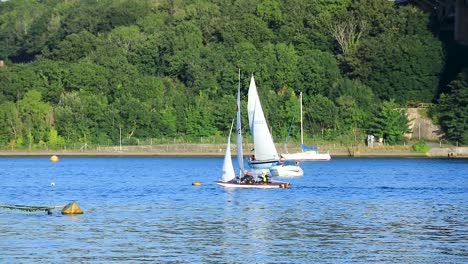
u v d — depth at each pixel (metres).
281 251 187.62
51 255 183.50
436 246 193.00
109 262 177.00
